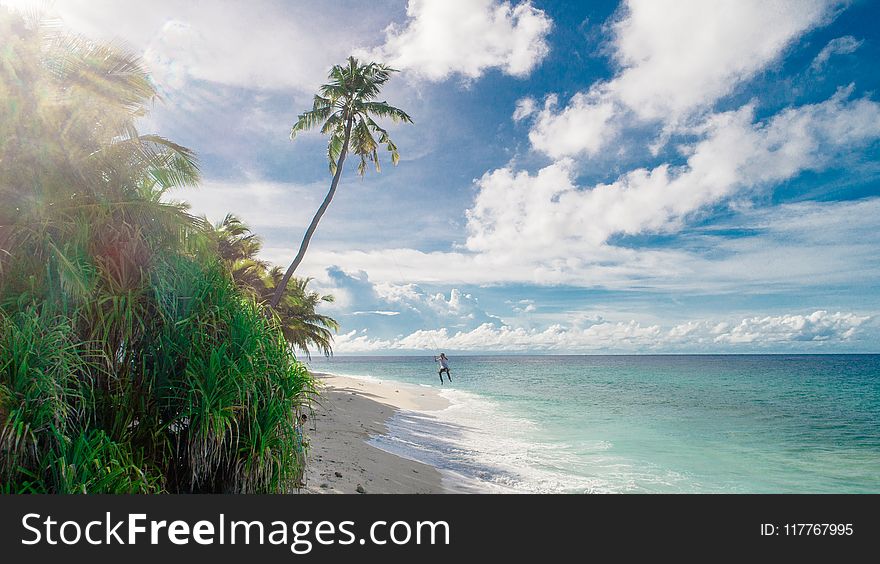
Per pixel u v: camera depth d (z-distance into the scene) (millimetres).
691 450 15109
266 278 28703
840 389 44594
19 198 5656
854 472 12508
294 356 6406
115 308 5203
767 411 26453
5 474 4098
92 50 6945
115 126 6902
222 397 5219
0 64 5922
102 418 5203
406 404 26234
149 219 6141
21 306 4910
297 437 6164
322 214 21812
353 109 22438
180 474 5426
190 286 5883
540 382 54531
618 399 32469
